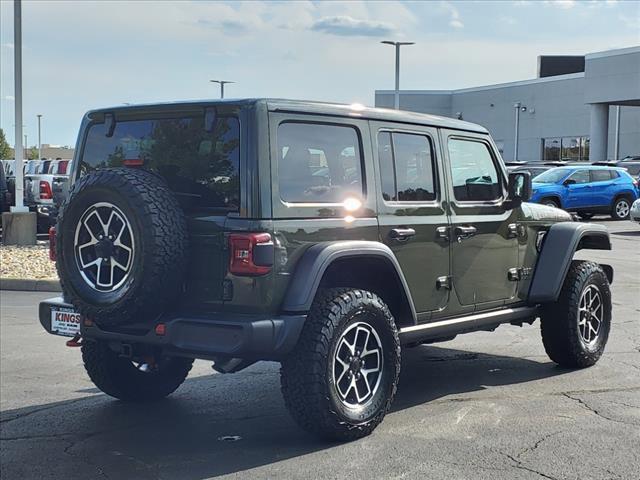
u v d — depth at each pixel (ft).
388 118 17.97
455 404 19.30
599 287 23.45
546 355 24.93
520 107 173.68
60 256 15.80
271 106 15.58
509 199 21.24
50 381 21.91
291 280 15.42
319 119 16.40
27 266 44.09
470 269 19.90
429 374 22.50
